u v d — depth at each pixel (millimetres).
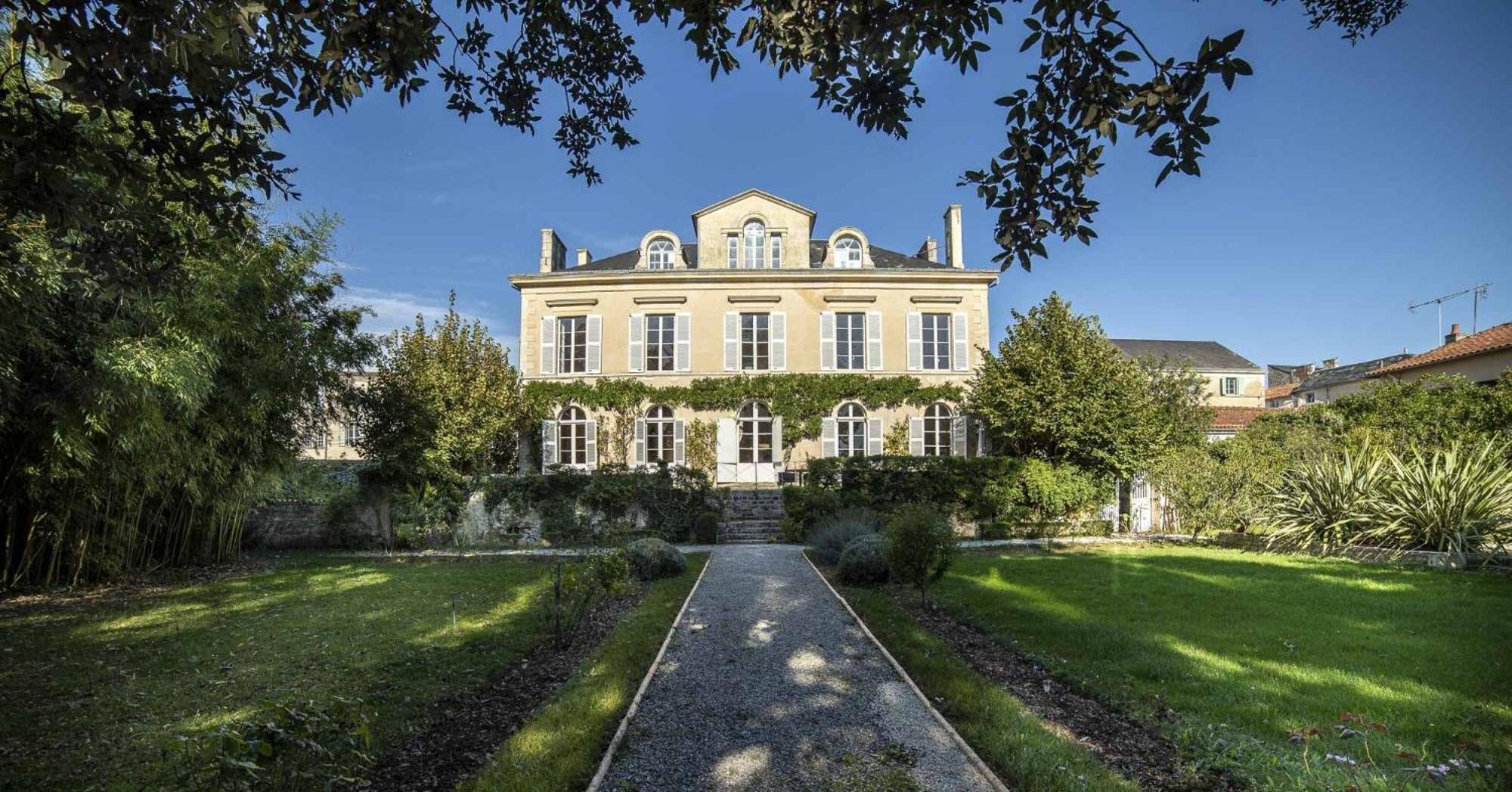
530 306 23312
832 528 12602
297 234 12438
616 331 22984
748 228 23609
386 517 15992
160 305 8906
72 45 2719
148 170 3414
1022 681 5184
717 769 3605
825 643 6234
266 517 15867
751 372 22625
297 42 3449
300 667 5648
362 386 16062
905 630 6578
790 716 4387
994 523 16500
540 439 22578
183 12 2730
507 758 3637
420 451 15906
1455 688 4719
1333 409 18031
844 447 22484
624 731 4078
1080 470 16844
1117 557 12375
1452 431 15062
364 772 3600
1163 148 3182
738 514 17500
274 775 2537
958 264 24109
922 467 16859
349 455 24016
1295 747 3766
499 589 9500
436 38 3828
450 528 15953
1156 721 4207
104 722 4426
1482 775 3365
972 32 3305
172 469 10758
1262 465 14461
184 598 9180
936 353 23047
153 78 2965
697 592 8906
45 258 6395
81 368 8602
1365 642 5949
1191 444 17891
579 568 7699
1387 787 3236
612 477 16406
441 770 3676
